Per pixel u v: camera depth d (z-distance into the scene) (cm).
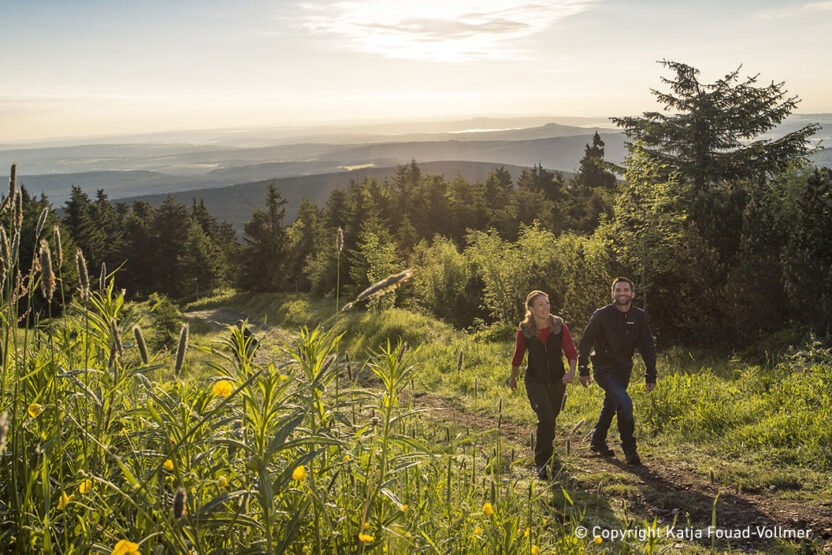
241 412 181
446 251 3259
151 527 149
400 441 199
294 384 197
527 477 523
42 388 213
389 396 202
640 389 888
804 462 568
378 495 198
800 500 485
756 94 2575
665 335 1348
